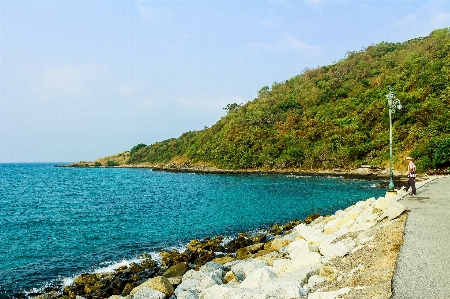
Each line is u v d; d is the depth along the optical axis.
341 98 84.88
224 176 70.12
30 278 13.77
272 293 6.89
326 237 12.13
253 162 76.06
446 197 16.75
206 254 15.09
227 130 91.62
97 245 18.67
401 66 79.56
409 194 18.08
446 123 49.75
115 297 10.19
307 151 69.25
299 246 12.34
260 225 22.77
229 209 29.36
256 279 8.29
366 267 7.47
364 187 41.62
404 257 7.26
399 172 49.09
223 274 10.76
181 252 16.72
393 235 9.29
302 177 59.38
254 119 89.56
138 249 17.64
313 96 90.38
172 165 102.44
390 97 20.09
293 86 105.12
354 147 62.50
